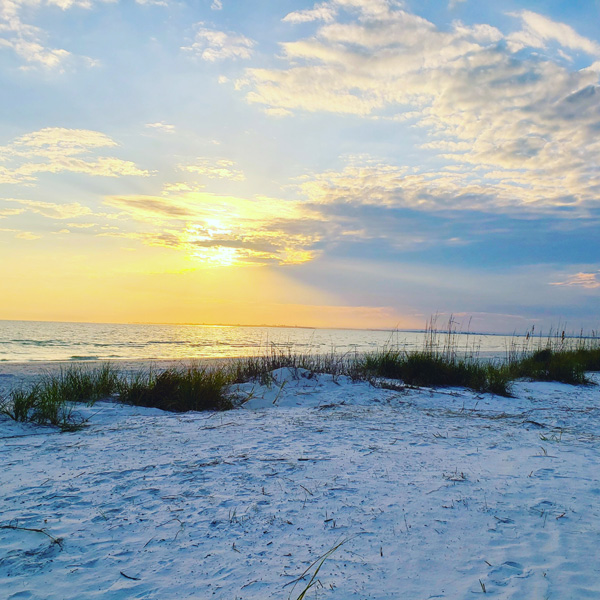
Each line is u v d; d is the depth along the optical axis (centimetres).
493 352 2522
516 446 534
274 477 414
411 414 755
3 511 336
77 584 242
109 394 850
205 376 891
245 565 262
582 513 333
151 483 397
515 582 240
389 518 325
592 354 1722
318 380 1012
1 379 1069
